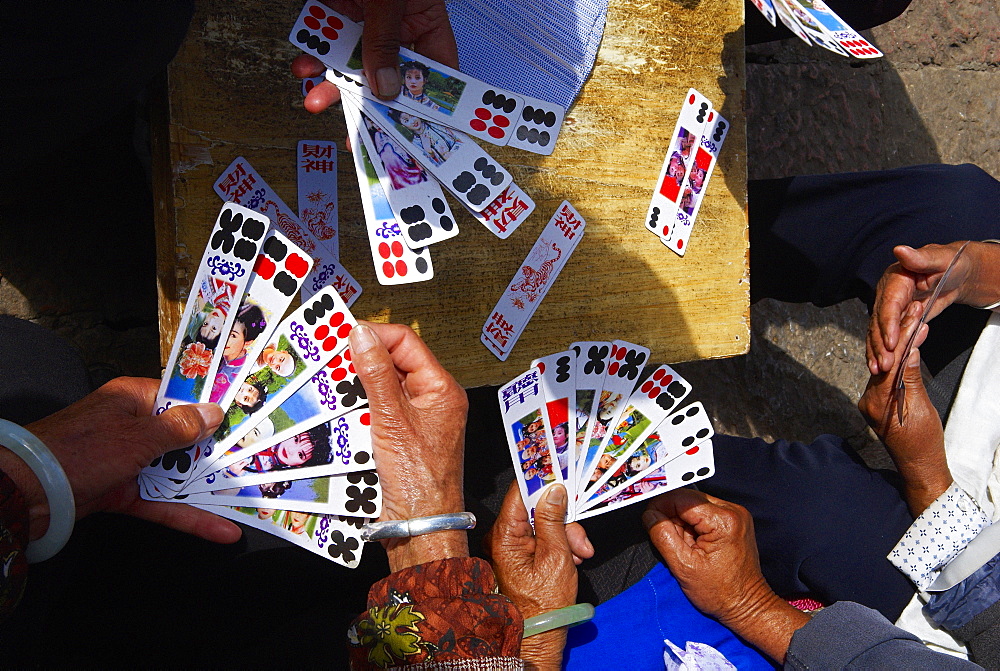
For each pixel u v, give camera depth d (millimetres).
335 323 1467
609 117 1767
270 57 1507
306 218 1534
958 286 1928
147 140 2016
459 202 1632
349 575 1792
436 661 1214
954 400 2076
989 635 1791
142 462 1285
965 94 3543
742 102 1916
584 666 1757
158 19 1271
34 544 1174
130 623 1588
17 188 2057
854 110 3295
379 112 1575
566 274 1723
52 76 1264
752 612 1820
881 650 1650
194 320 1434
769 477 2100
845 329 3246
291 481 1476
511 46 1682
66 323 2193
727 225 1887
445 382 1467
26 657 1364
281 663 1607
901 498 2029
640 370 1783
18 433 1143
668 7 1829
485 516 2020
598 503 1782
